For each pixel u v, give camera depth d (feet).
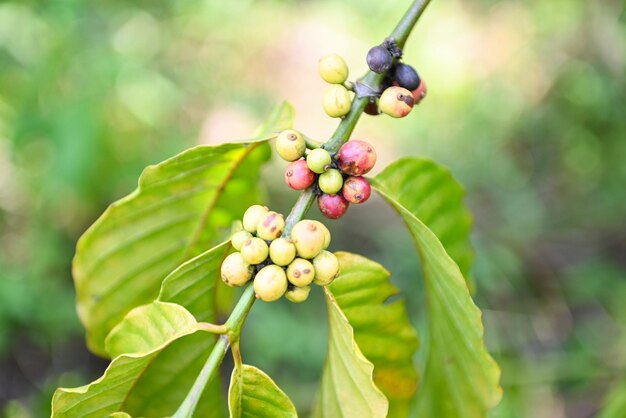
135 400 1.35
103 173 3.23
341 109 1.28
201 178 1.42
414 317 3.06
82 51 3.44
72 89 3.34
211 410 1.45
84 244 1.43
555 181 4.02
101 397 1.28
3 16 3.38
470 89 4.35
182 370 1.40
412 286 3.17
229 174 1.43
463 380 1.40
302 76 4.52
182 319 1.21
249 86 4.37
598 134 4.09
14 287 2.89
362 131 4.19
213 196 1.46
